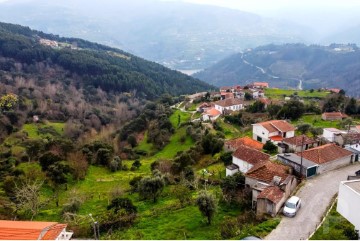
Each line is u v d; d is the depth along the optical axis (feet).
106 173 258.98
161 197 185.57
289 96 511.40
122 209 159.74
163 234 138.41
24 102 489.26
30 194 178.19
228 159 218.59
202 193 147.23
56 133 430.20
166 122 399.44
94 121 500.74
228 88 608.60
